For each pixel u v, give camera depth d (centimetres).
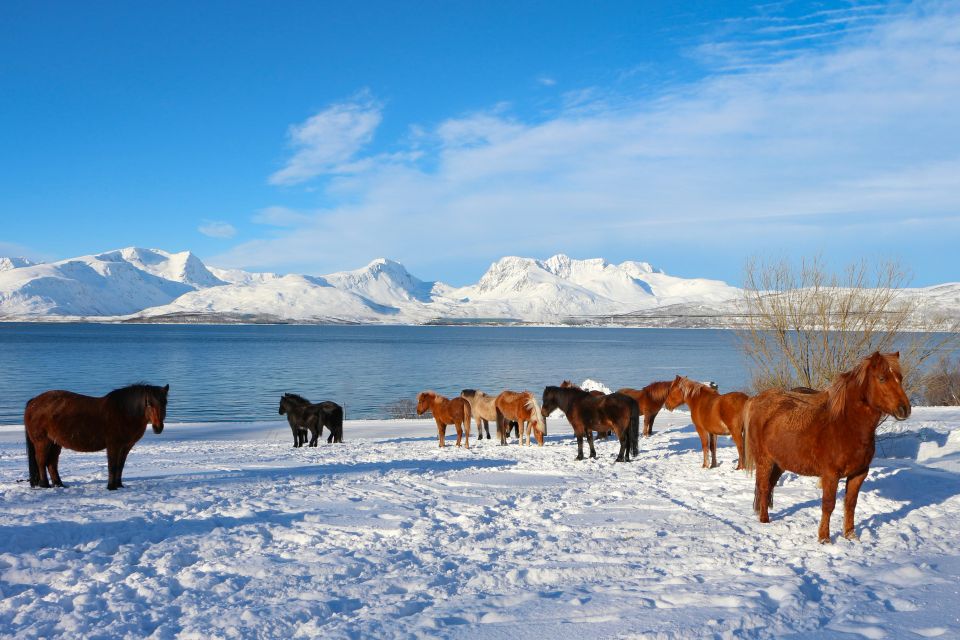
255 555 662
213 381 5447
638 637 428
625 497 969
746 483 1049
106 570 596
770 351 1898
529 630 450
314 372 6400
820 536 685
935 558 600
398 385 5153
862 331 1764
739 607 482
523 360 8481
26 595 530
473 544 711
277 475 1189
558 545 698
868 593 511
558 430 2450
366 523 795
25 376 5606
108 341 13462
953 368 2848
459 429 1795
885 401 636
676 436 1880
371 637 444
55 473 1023
